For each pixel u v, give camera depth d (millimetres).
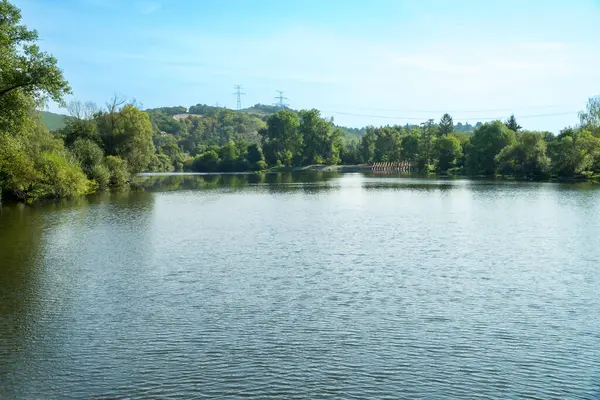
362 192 83562
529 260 30172
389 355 16562
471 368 15664
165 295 23016
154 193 81438
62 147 73250
